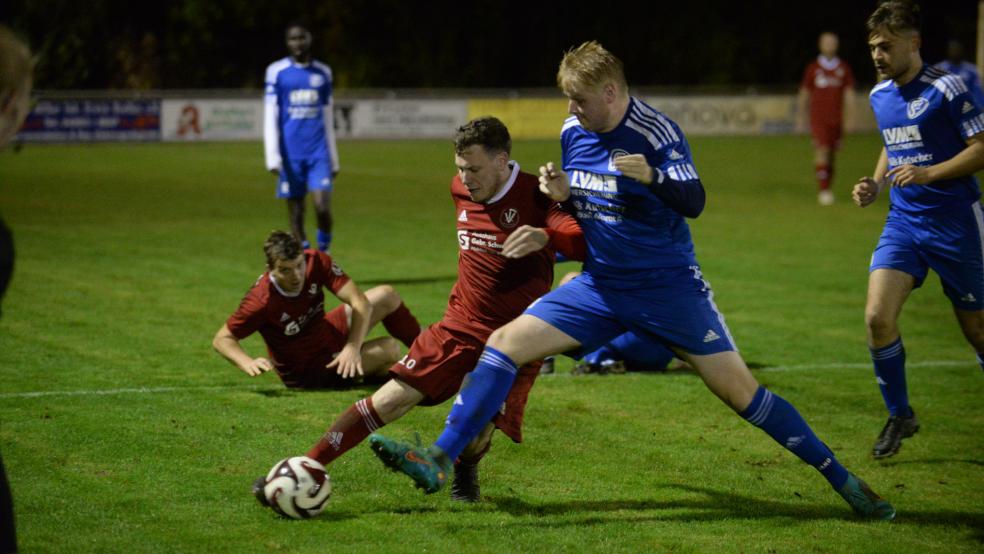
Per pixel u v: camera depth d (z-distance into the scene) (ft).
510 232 33.42
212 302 67.10
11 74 18.99
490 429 33.71
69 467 36.09
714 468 38.17
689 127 244.42
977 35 284.20
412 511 33.06
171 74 260.42
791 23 293.84
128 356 53.06
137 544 29.68
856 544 31.22
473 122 32.81
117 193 134.72
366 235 102.06
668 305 31.81
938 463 39.65
